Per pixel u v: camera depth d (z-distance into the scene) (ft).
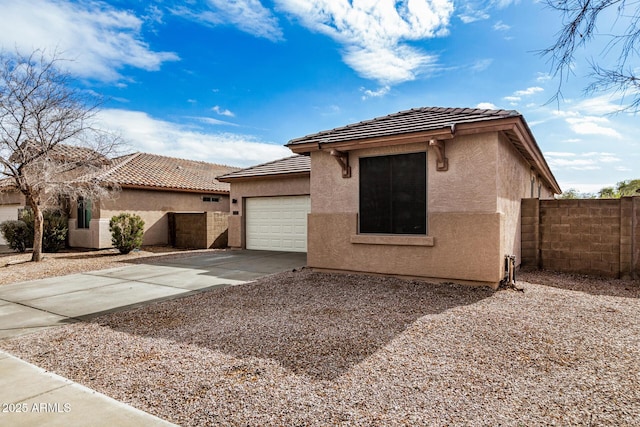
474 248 25.64
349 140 28.86
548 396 11.19
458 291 24.57
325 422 10.03
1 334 18.24
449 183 26.63
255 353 14.90
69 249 58.34
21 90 40.27
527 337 16.10
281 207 52.49
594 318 18.78
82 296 26.30
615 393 11.32
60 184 45.09
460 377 12.48
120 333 17.98
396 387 11.87
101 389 12.28
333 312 20.45
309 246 33.19
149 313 21.38
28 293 27.66
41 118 41.68
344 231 31.22
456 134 25.72
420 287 25.89
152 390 12.06
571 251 32.32
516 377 12.44
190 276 33.45
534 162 38.58
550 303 21.66
